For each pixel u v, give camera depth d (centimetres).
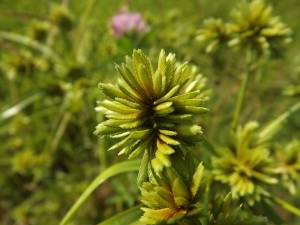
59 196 15
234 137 8
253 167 8
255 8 9
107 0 20
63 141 16
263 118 17
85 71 14
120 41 11
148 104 5
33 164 15
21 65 14
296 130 17
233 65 18
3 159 17
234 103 17
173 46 17
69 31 17
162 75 5
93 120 15
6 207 17
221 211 5
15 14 16
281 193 16
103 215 15
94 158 16
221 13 22
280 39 9
